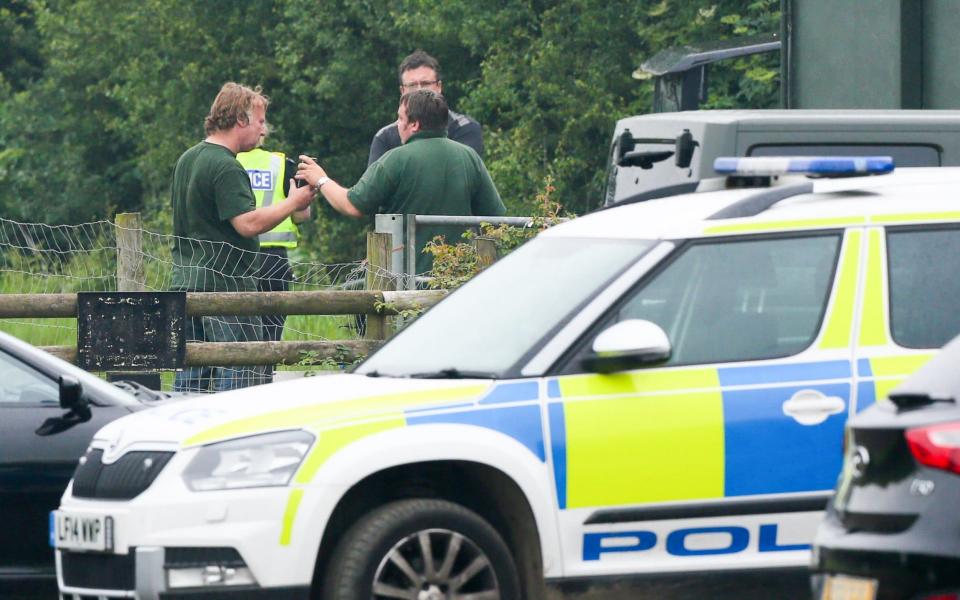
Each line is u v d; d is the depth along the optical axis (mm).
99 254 48500
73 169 151375
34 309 36688
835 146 33969
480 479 21406
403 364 22703
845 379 21672
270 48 133125
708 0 99750
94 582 21156
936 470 14875
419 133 40312
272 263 43844
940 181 23250
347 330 41375
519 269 23500
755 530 21344
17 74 163375
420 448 20656
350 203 39719
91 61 143125
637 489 21141
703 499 21250
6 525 25891
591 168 106812
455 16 112312
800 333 21875
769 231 22125
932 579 14719
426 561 20812
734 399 21375
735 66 94062
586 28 105750
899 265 22219
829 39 48219
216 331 38281
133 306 36875
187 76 132625
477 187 40812
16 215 152750
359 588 20516
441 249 38188
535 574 21328
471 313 23094
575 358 21406
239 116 38844
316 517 20312
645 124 37875
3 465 25859
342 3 122688
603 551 21125
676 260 21875
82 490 21797
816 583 15953
